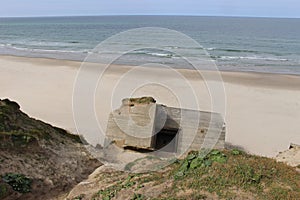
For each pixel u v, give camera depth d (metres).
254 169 8.44
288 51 54.62
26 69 33.66
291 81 30.69
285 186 7.89
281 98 24.95
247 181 7.97
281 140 17.69
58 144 12.82
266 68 38.34
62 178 10.89
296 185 7.96
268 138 17.89
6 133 11.09
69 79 28.97
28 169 10.54
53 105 22.22
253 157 9.44
